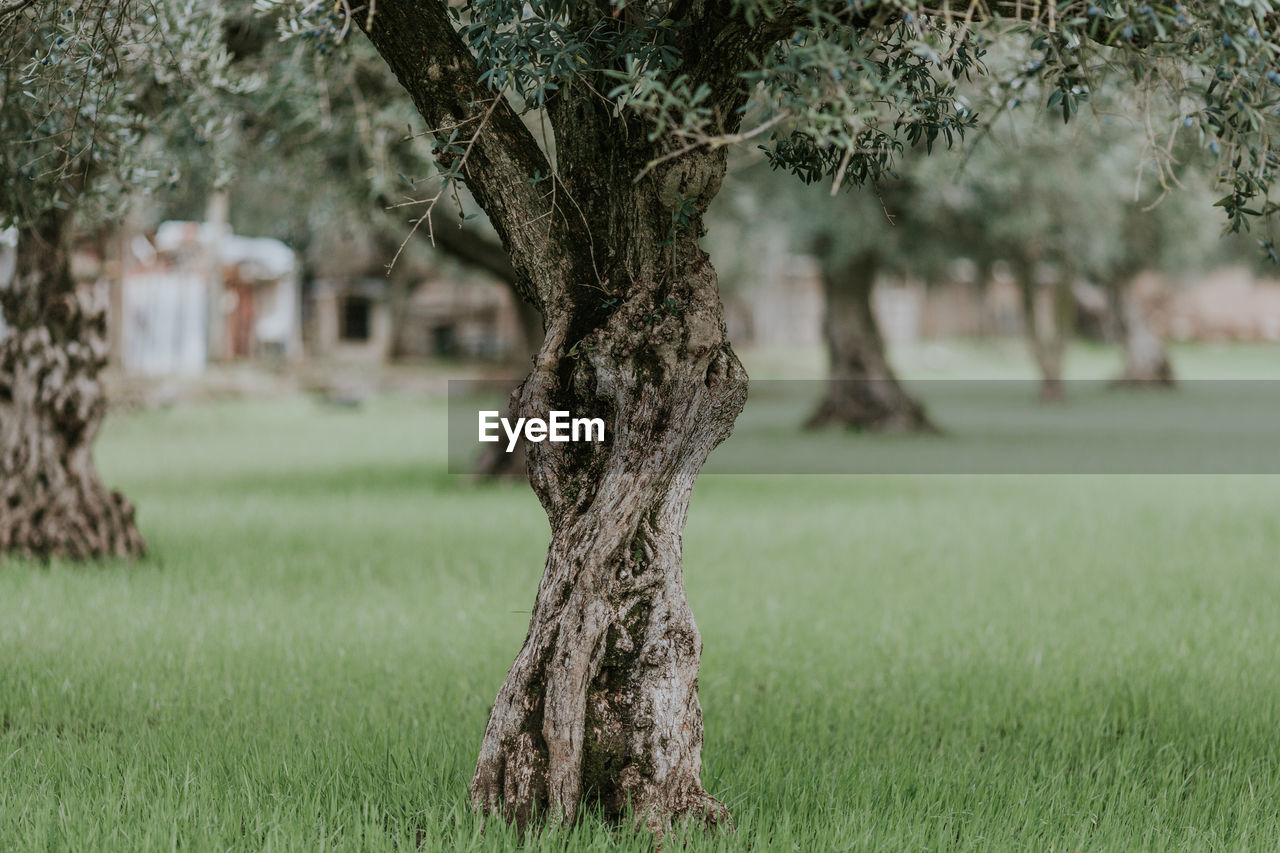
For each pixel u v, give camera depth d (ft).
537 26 12.60
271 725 19.42
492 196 14.82
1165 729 19.94
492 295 180.04
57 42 17.57
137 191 24.53
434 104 14.70
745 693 22.62
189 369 127.03
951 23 13.82
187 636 25.94
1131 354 157.17
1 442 35.42
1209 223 80.53
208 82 24.63
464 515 48.67
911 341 221.25
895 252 80.89
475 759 17.60
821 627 28.40
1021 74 13.29
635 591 14.28
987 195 73.56
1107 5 11.71
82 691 21.21
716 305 14.48
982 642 26.50
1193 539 43.60
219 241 130.00
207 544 39.91
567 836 13.76
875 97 11.82
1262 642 26.55
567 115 14.87
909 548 41.47
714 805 14.67
